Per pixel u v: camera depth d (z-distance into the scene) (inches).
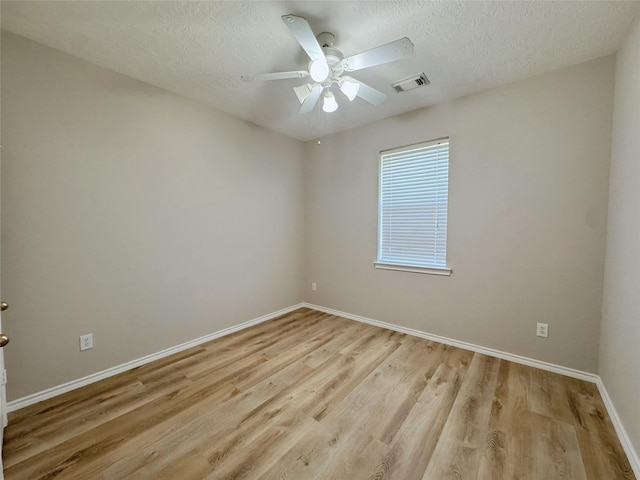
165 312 100.1
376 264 129.1
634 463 53.2
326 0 59.2
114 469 53.6
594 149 80.6
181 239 104.0
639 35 60.0
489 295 99.7
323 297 151.7
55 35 70.0
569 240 85.1
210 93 100.8
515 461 55.5
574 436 61.6
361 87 77.0
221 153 116.0
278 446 59.2
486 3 59.9
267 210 137.0
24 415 68.4
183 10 62.1
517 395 76.2
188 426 65.1
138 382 83.4
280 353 102.2
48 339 75.6
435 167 112.1
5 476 51.9
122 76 87.5
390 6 61.0
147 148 93.8
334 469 53.8
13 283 70.1
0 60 67.1
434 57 79.4
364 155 131.7
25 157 70.9
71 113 78.0
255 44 74.2
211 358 98.5
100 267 84.5
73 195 78.9
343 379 84.7
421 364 93.7
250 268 130.0
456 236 106.0
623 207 66.3
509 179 94.3
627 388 59.2
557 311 87.5
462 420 66.7
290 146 148.0
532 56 78.7
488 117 97.5
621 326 64.4
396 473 52.9
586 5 59.9
